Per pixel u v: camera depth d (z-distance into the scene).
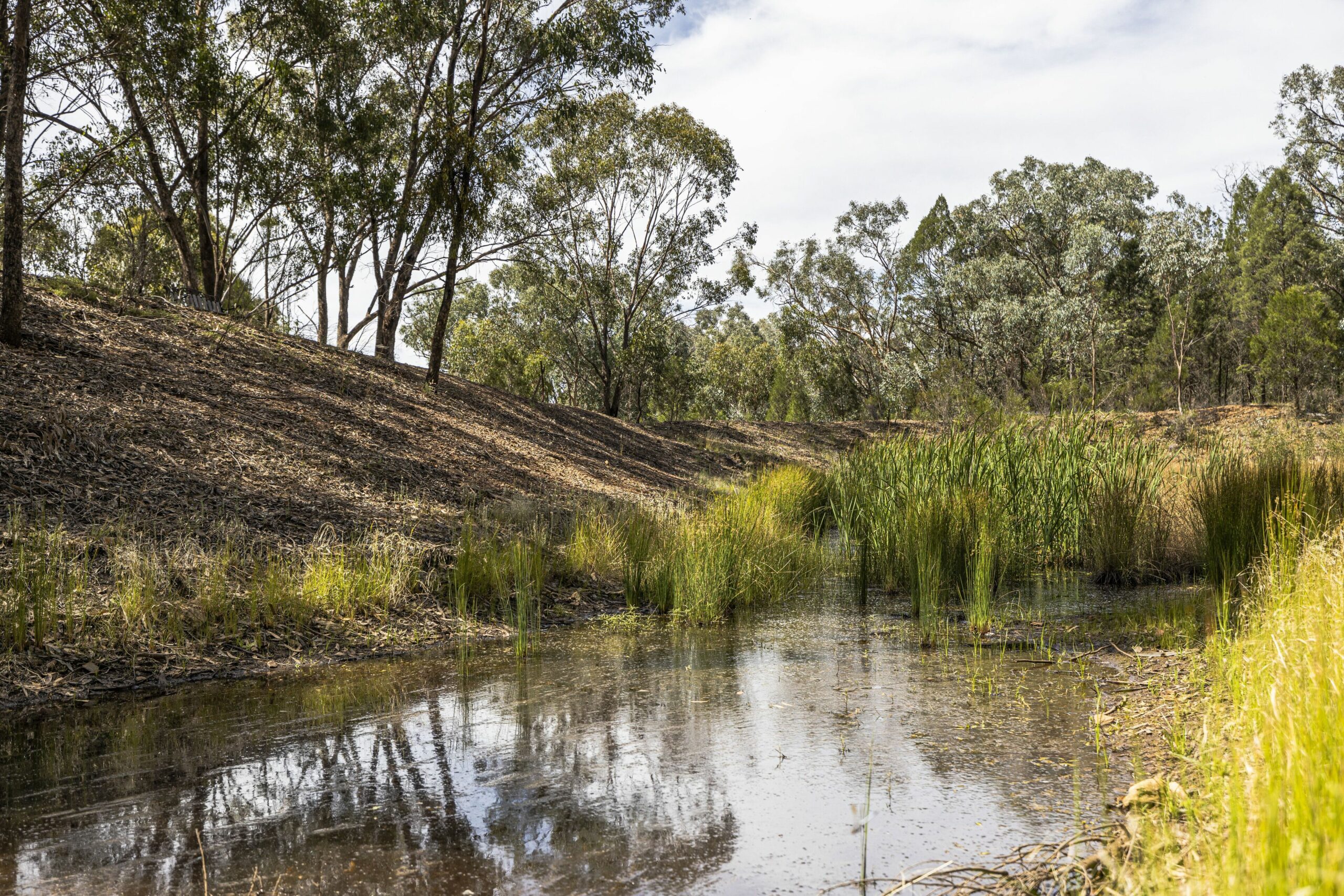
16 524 6.53
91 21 14.19
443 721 4.65
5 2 12.55
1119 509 8.98
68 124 14.49
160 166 17.02
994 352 37.84
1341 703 2.29
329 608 7.02
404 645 6.71
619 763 3.95
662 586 8.38
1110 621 6.81
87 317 12.34
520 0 19.39
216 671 5.77
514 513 10.67
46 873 2.86
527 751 4.13
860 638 6.82
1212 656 4.92
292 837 3.14
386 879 2.80
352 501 9.57
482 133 19.30
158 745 4.26
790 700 5.01
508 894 2.70
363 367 16.78
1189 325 40.00
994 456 10.07
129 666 5.61
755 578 8.68
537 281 28.66
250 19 17.47
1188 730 3.99
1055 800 3.38
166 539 7.22
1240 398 43.94
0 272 10.23
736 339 58.22
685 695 5.17
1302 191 37.25
